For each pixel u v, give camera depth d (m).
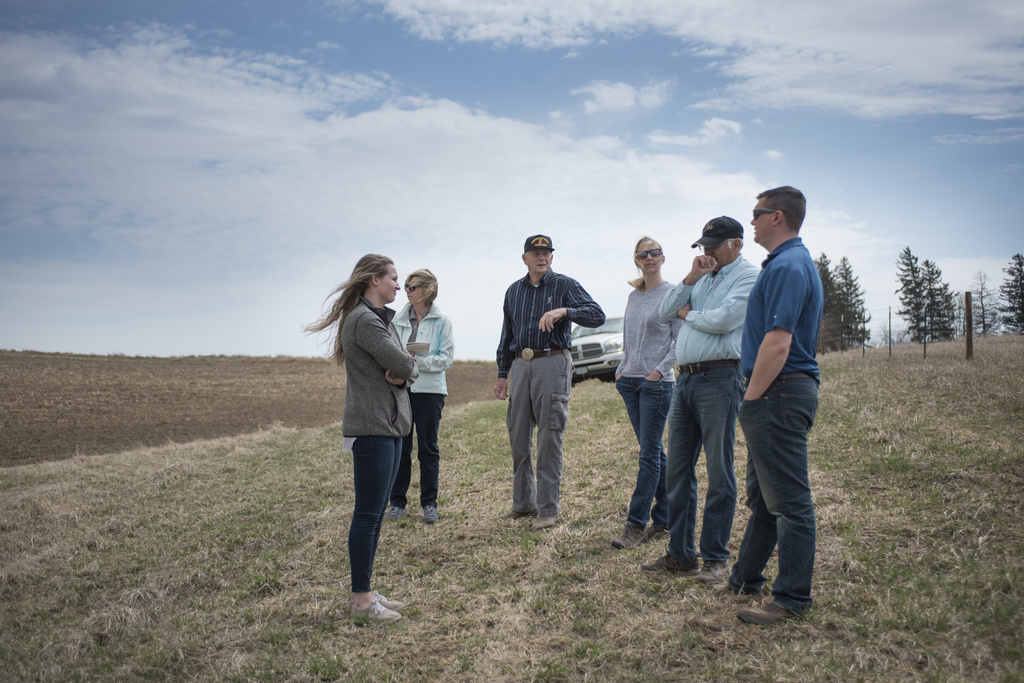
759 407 2.73
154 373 20.98
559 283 4.76
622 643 2.77
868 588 2.92
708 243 3.34
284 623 3.37
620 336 13.06
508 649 2.87
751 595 3.07
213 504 5.78
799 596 2.75
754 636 2.62
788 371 2.70
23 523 5.36
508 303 4.96
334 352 3.44
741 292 3.21
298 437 8.61
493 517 4.93
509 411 4.90
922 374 8.49
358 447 3.26
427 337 5.20
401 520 5.01
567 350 4.73
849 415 6.34
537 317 4.70
